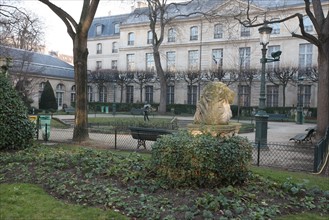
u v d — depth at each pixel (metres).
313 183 6.58
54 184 5.70
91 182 5.85
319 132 13.20
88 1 12.52
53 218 4.32
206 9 48.16
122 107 48.66
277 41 43.75
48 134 13.19
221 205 4.78
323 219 4.65
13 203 4.84
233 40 46.47
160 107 39.91
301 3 41.59
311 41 13.38
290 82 41.75
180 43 50.94
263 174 7.02
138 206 4.77
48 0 12.20
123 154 8.86
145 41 54.66
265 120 11.52
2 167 6.94
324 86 13.25
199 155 5.36
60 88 50.00
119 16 65.62
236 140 5.80
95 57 65.38
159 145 5.85
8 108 9.22
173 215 4.46
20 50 34.00
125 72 50.81
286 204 5.09
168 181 5.58
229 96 8.96
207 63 48.75
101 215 4.45
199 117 8.91
